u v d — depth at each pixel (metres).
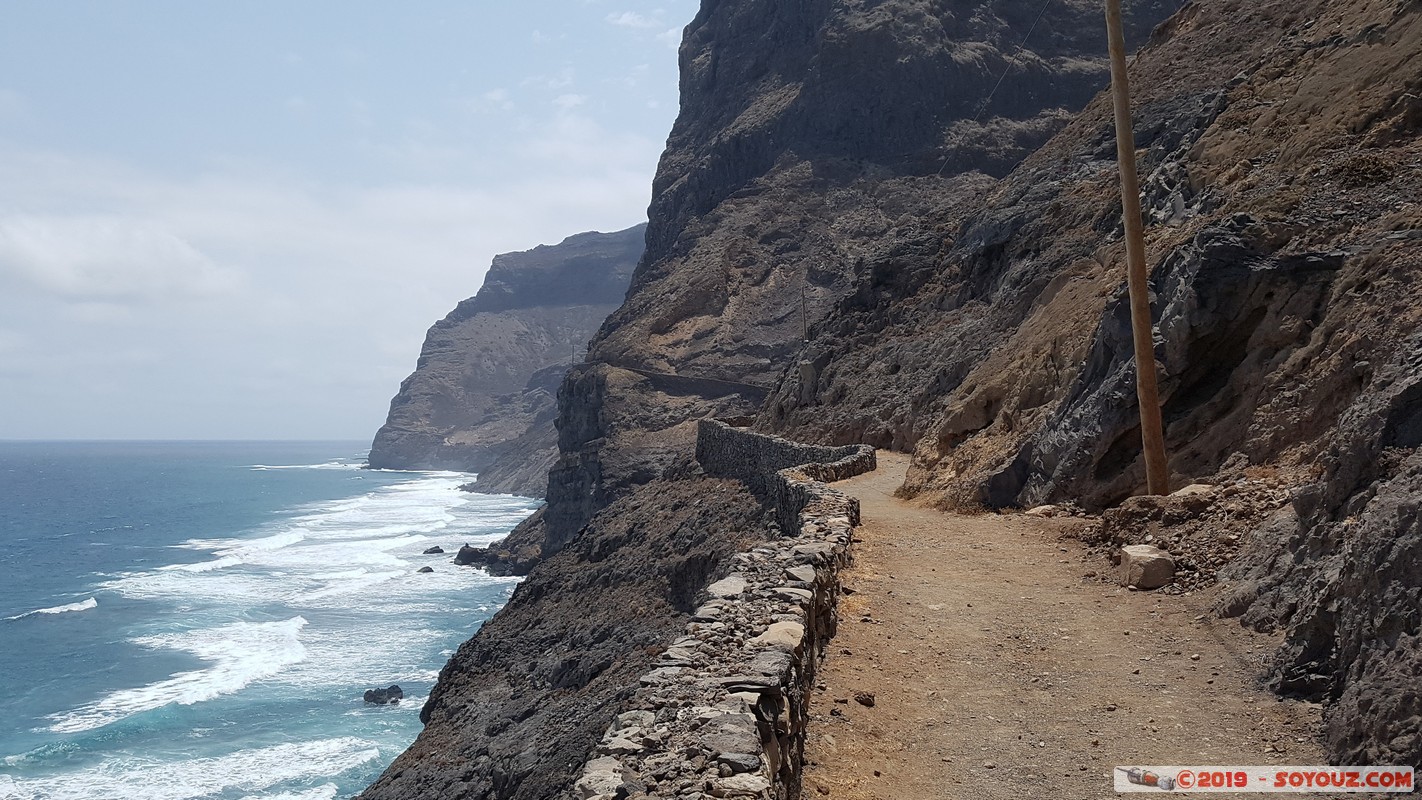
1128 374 19.84
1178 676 10.10
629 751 6.72
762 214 119.31
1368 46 26.28
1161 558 13.41
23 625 68.62
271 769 38.84
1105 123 50.41
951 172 119.62
